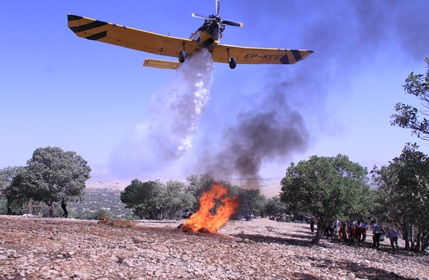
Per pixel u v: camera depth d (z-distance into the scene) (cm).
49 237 1098
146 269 803
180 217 3666
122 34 1516
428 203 794
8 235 1075
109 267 790
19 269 698
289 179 1845
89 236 1224
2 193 3812
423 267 1488
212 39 1595
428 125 890
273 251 1348
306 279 915
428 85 878
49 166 3353
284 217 4769
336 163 1934
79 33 1486
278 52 1731
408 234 2161
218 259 1037
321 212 1773
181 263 910
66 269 729
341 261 1320
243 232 2050
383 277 1098
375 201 2066
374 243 2100
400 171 873
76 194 3456
